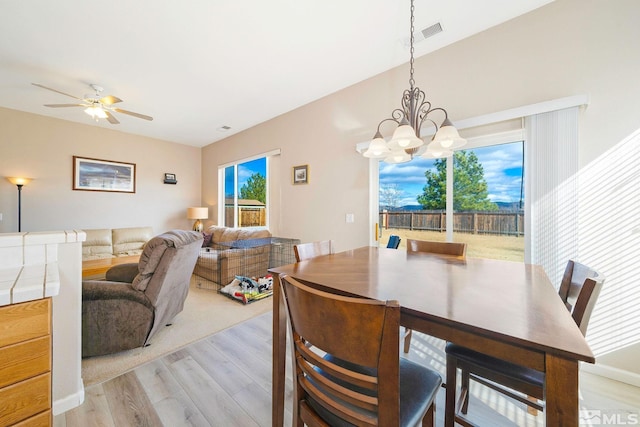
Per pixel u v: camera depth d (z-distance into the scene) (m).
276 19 2.12
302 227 3.89
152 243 1.99
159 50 2.52
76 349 1.46
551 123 1.94
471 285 1.07
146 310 2.00
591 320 1.83
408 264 1.48
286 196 4.14
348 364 1.02
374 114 3.05
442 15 2.11
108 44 2.42
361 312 0.64
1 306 0.98
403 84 2.80
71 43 2.39
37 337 1.06
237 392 1.57
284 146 4.18
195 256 2.46
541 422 1.35
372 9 2.03
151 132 5.16
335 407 0.77
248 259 3.98
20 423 1.02
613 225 1.75
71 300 1.45
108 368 1.80
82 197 4.59
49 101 3.63
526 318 0.74
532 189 2.02
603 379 1.74
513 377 1.02
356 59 2.71
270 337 2.26
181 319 2.62
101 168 4.80
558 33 1.96
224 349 2.06
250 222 5.22
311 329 0.75
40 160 4.18
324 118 3.59
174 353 2.00
